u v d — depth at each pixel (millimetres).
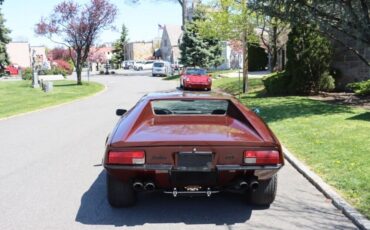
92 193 6102
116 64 108938
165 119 5676
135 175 4855
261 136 4934
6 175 7156
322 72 18641
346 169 6746
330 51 18625
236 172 4852
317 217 5020
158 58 96375
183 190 4922
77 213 5281
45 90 29047
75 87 34312
